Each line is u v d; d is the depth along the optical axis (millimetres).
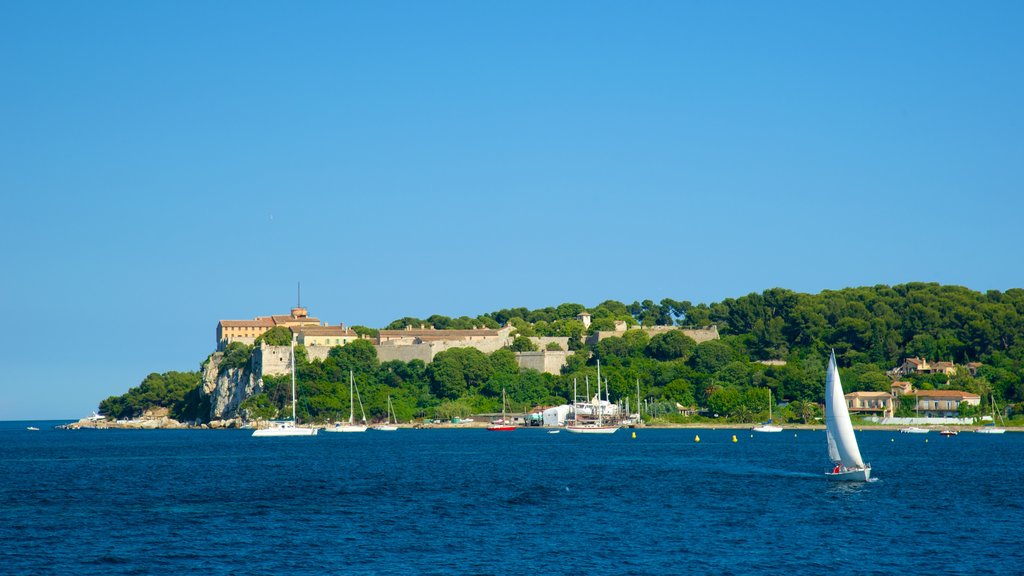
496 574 94438
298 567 97562
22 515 129750
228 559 101125
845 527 116875
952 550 103625
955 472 180375
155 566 98188
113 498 148250
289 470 197750
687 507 133875
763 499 141125
